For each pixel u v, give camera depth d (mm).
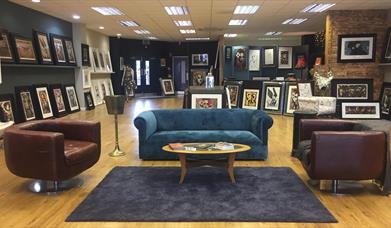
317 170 3730
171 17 10328
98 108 12219
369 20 9219
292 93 9930
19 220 3176
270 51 16594
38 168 3730
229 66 17328
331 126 4562
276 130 7766
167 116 5598
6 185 4141
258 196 3736
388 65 8930
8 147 3838
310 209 3389
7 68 7480
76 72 11586
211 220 3146
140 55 17797
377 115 8781
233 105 10523
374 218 3219
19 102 7816
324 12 9625
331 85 9344
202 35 16094
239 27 13148
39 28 9203
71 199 3684
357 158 3691
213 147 4215
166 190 3926
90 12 9312
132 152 5797
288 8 9000
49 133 3713
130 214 3270
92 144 4293
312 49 16500
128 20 10875
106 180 4285
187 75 19328
